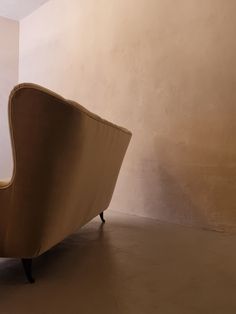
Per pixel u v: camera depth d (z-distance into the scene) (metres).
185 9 2.52
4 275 1.34
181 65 2.54
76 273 1.36
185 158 2.50
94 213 2.05
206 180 2.35
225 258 1.58
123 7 3.04
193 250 1.72
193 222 2.43
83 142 1.31
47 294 1.14
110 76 3.17
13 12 4.45
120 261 1.53
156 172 2.71
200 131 2.40
